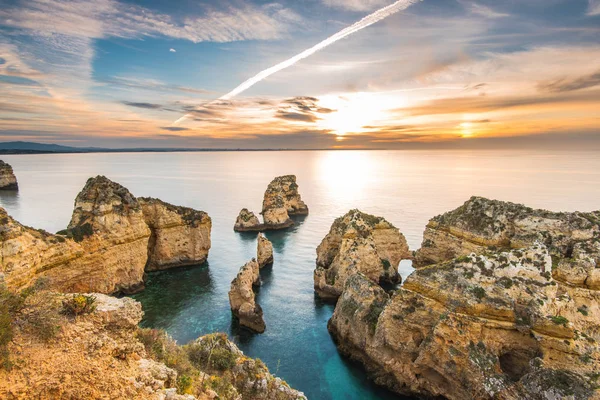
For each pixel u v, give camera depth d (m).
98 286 45.81
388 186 184.62
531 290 27.03
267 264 64.75
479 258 29.45
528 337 26.50
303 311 46.59
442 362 28.12
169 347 21.36
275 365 35.44
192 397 14.94
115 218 48.59
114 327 15.98
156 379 14.90
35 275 35.28
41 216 97.25
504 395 24.22
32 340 13.46
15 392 11.38
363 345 35.09
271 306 47.97
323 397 31.25
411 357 31.00
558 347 24.72
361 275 40.38
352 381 33.31
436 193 152.25
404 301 31.50
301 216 113.62
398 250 58.09
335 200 141.38
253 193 156.75
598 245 33.41
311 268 63.75
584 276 31.81
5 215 33.91
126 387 13.27
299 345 38.91
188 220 63.72
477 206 45.97
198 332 40.97
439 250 48.56
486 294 27.59
